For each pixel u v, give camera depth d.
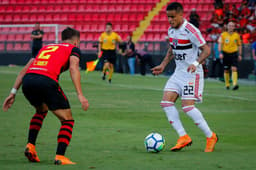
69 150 19.86
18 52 85.75
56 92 16.86
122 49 74.00
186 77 20.22
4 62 86.44
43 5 101.12
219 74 64.12
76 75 16.78
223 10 81.50
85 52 79.38
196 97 20.23
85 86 52.75
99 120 29.33
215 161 17.25
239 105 38.25
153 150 19.33
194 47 20.14
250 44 68.88
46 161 17.50
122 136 23.73
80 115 31.33
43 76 16.88
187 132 25.34
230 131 25.77
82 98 16.52
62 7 100.56
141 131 25.39
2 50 86.44
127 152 19.42
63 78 62.12
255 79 67.50
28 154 17.05
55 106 16.78
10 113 31.66
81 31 94.81
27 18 100.19
